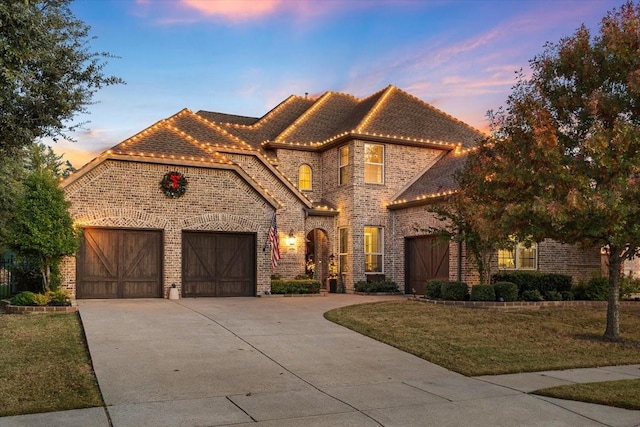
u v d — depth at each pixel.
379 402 7.73
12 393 7.67
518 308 17.05
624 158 11.36
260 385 8.51
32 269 17.75
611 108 11.97
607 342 12.52
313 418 6.95
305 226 25.17
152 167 19.42
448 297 18.03
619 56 11.88
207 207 20.14
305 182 26.86
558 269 21.64
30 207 16.27
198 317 14.61
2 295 18.95
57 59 8.36
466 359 10.60
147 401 7.52
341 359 10.48
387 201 24.98
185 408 7.23
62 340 11.13
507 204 12.58
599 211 11.01
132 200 19.06
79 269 18.41
